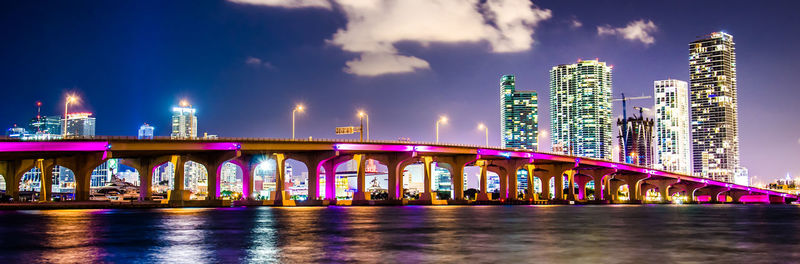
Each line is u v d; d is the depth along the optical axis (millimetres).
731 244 57469
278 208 157750
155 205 156750
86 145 129125
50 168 157500
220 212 126938
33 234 66875
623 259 46406
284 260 46062
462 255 48500
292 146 165875
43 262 45281
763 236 66688
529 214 123625
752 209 194875
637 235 66750
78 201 150000
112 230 72625
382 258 46875
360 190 191000
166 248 53594
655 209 181875
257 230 72562
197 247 54344
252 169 181500
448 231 71625
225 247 54312
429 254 49094
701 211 163125
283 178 178625
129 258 47375
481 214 121625
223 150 153375
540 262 44688
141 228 75625
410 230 72688
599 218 106688
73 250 52219
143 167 163750
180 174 162625
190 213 121250
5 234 66875
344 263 44500
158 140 140125
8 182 160500
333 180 192500
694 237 64812
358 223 86375
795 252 51312
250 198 178750
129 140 135375
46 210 137500
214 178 162000
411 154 191625
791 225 87375
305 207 166375
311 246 55000
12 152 131125
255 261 45594
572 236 65125
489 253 49688
